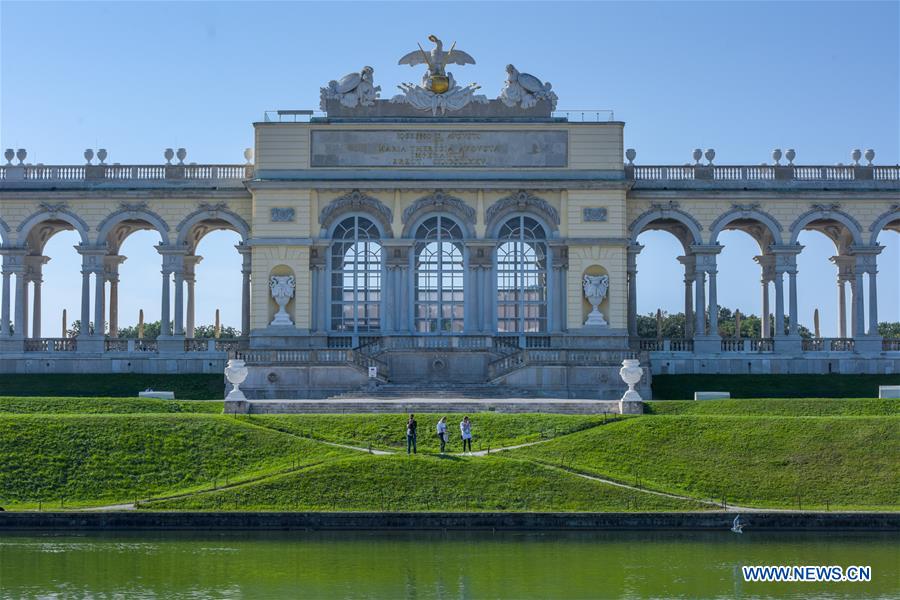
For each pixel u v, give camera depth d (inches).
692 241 3818.9
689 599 1759.4
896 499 2298.2
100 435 2519.7
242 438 2536.9
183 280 3735.2
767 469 2406.5
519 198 3649.1
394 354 3412.9
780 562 1939.0
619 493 2273.6
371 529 2144.4
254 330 3622.0
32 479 2379.4
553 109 3666.3
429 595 1765.5
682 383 3521.2
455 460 2378.2
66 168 3759.8
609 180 3629.4
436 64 3681.1
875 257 3762.3
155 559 1953.7
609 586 1814.7
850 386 3486.7
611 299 3629.4
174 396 3154.5
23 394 3412.9
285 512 2154.3
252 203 3705.7
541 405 2906.0
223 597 1748.3
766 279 4003.4
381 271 3651.6
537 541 2079.2
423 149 3646.7
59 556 1969.7
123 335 7214.6
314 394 3304.6
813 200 3772.1
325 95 3668.8
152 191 3727.9
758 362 3722.9
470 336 3459.6
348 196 3651.6
